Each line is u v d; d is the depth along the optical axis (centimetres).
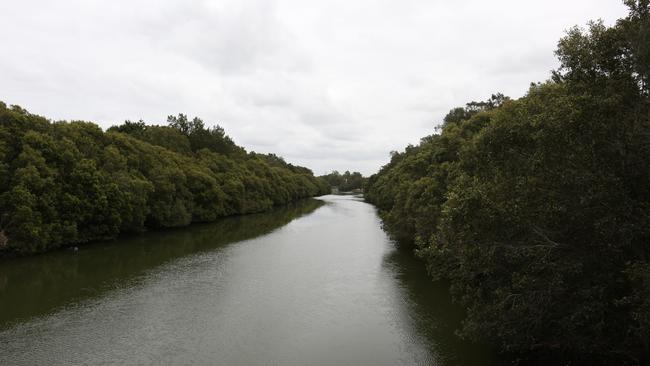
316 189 19338
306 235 5888
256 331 2292
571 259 1507
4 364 1902
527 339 1702
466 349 2020
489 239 1633
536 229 1585
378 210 10212
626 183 1462
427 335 2205
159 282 3266
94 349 2061
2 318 2467
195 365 1905
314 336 2220
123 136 6359
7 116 4497
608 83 1497
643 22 1355
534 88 3566
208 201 7562
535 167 1619
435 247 2294
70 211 4478
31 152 4300
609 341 1547
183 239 5469
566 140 1521
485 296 1788
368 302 2769
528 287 1549
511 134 1838
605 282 1478
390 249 4703
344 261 4053
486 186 1770
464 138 4519
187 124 11200
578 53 1530
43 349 2056
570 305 1534
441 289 3050
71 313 2559
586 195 1413
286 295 2930
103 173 5112
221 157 9969
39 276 3409
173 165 6969
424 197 3634
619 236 1375
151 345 2111
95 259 4072
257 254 4422
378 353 2012
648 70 1400
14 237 3909
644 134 1414
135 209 5459
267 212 10088
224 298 2864
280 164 19125
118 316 2512
